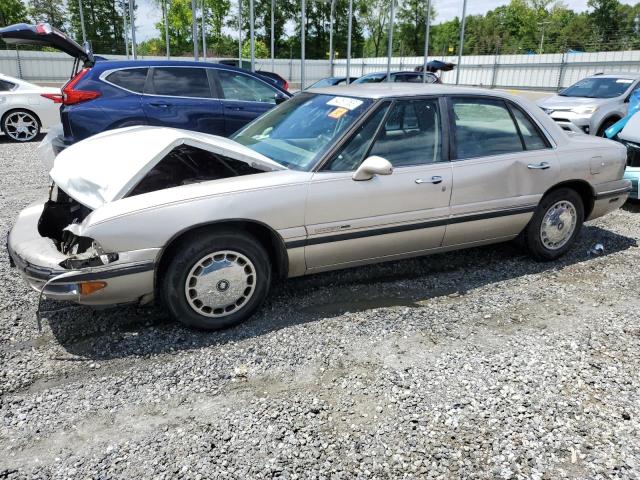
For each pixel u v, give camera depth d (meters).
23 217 3.83
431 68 19.33
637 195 6.57
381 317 3.75
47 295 3.12
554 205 4.70
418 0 62.62
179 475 2.30
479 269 4.69
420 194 3.96
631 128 6.99
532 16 75.19
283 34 61.41
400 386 2.95
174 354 3.26
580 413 2.74
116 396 2.85
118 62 7.41
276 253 3.68
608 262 4.93
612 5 73.25
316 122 4.10
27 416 2.68
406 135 4.00
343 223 3.72
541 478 2.32
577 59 31.38
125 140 3.84
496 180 4.28
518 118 4.51
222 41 57.06
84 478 2.29
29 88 11.88
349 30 15.16
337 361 3.19
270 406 2.78
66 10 59.03
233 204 3.34
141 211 3.15
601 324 3.70
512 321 3.74
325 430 2.60
